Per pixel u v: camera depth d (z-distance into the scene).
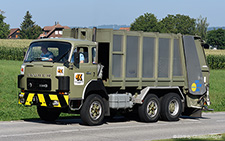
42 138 15.52
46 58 19.53
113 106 20.81
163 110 23.14
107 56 21.05
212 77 64.62
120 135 17.09
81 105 19.47
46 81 19.16
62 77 18.75
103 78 21.14
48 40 19.98
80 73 19.42
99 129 18.75
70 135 16.50
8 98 31.95
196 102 25.02
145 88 22.34
